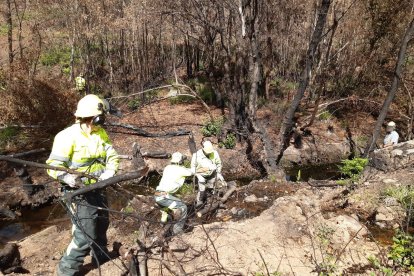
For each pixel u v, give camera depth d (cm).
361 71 1655
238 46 1267
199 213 580
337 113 1570
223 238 472
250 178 1188
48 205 980
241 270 427
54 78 1405
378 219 584
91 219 392
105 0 1677
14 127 1252
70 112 1334
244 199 716
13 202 938
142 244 457
